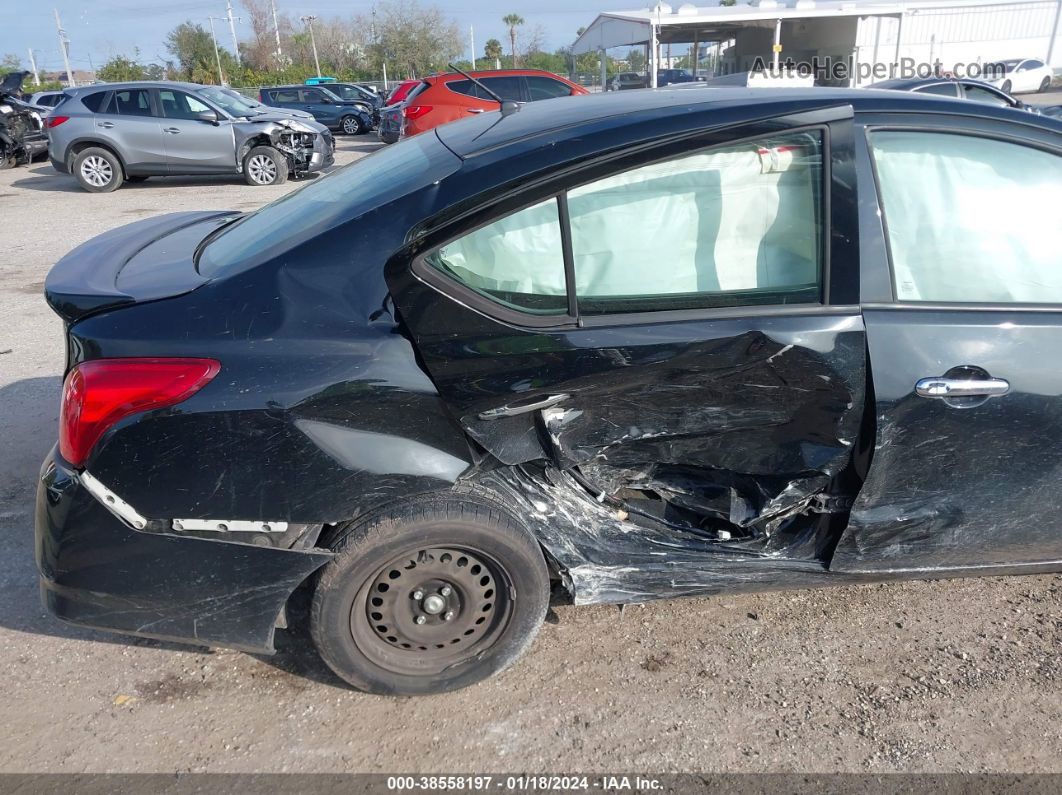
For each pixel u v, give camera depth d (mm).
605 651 2795
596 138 2400
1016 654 2771
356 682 2502
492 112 3086
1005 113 2627
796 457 2553
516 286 2336
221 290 2299
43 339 5824
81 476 2254
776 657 2768
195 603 2336
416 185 2398
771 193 2443
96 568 2281
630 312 2371
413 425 2316
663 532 2721
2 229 10094
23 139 16562
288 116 13859
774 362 2381
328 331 2270
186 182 14430
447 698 2596
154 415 2191
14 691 2594
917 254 2521
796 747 2420
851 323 2410
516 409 2344
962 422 2488
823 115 2445
